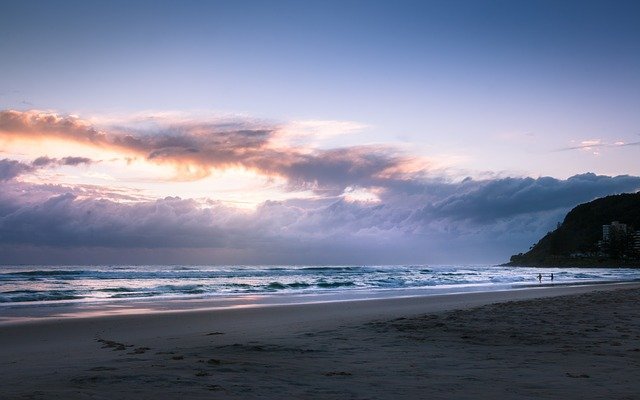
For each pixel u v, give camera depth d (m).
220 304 29.05
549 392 6.78
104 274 71.62
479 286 55.81
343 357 9.96
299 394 6.50
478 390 6.88
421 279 73.94
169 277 68.50
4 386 6.93
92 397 6.06
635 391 6.86
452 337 13.02
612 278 91.38
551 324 15.55
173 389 6.61
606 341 12.08
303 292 42.88
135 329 17.16
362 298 34.38
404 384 7.27
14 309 25.64
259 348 11.07
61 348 12.69
